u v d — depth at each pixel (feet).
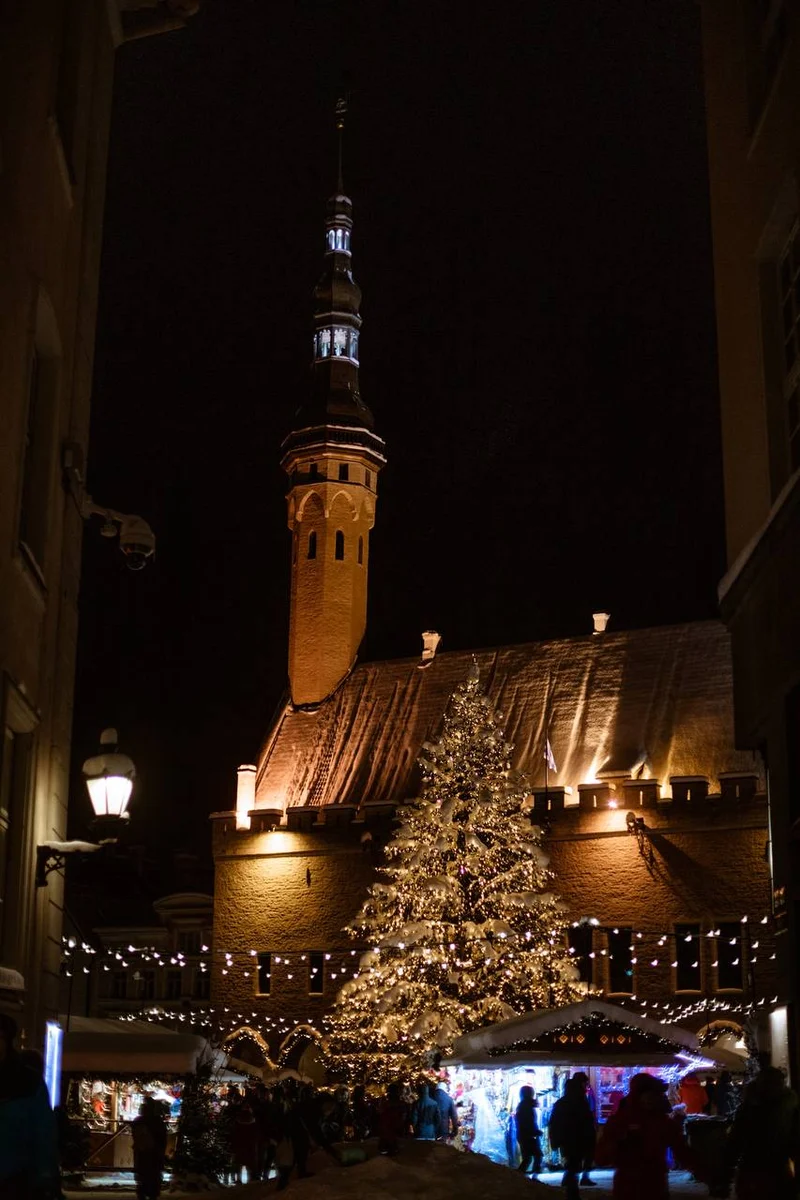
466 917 123.65
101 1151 91.20
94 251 53.62
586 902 145.89
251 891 165.27
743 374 54.80
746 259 54.44
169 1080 91.04
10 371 39.27
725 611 57.00
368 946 156.66
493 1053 87.81
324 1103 102.78
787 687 47.85
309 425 190.39
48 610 46.03
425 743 131.03
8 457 39.17
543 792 150.61
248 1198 65.82
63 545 48.52
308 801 169.27
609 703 158.51
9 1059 24.23
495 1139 101.24
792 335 50.93
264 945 162.71
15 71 39.45
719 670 155.43
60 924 49.29
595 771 151.84
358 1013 126.93
